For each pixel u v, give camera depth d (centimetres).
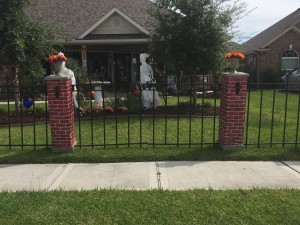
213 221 371
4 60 996
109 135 766
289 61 2481
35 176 523
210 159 591
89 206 407
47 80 607
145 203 414
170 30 1090
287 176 513
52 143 627
